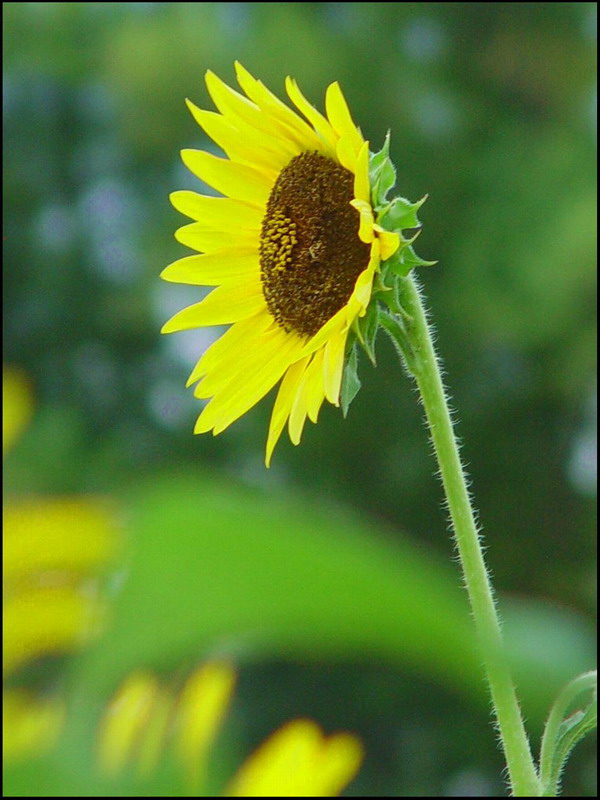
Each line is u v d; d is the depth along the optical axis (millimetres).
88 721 257
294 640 239
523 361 4352
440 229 4312
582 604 3953
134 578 231
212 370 1188
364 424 4336
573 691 1045
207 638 235
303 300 1183
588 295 3988
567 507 4281
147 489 253
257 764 576
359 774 3078
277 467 4445
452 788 2980
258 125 1185
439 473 1101
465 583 1086
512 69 4555
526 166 4293
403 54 4695
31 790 259
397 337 1116
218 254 1199
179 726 361
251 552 230
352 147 1146
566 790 2645
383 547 237
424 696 3025
